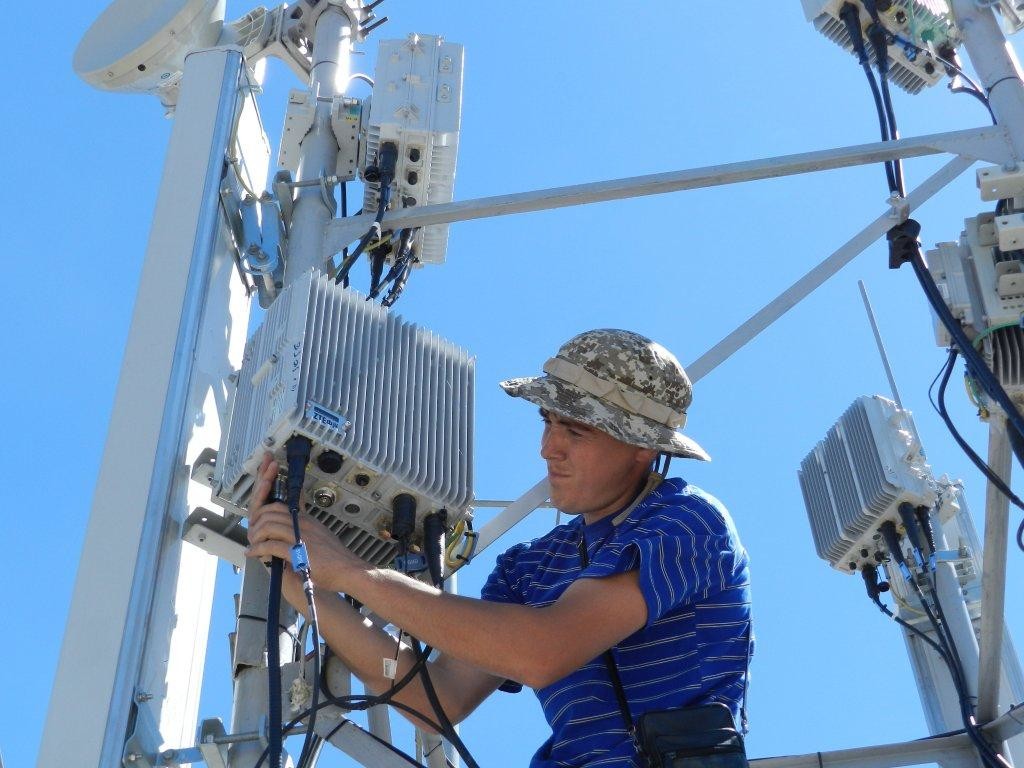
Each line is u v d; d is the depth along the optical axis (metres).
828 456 7.31
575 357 3.82
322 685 3.75
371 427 3.81
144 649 3.74
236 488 3.89
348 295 4.06
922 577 6.62
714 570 3.50
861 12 5.92
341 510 3.87
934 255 5.16
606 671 3.49
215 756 3.65
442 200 5.34
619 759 3.34
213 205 4.61
